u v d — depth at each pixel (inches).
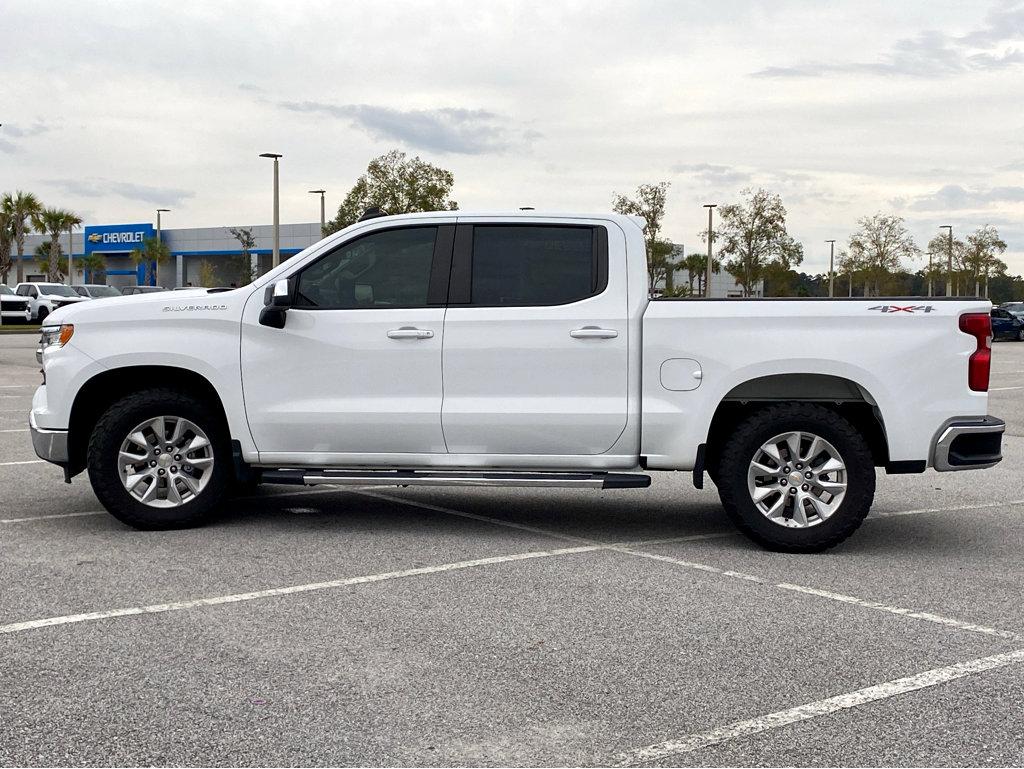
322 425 273.6
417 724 153.8
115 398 294.7
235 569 242.4
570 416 267.1
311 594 221.9
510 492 357.7
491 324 269.1
